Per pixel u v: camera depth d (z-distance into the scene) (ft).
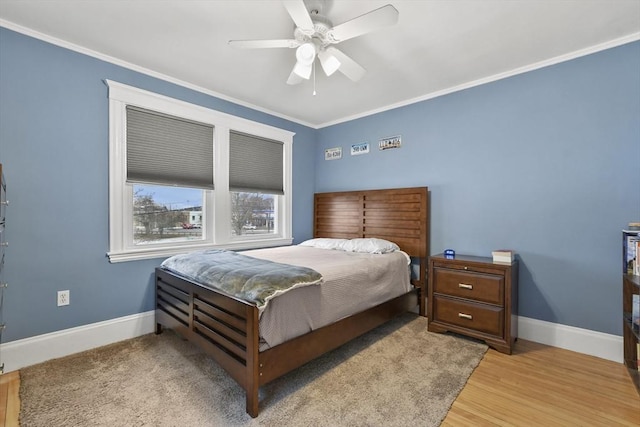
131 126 8.42
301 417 5.07
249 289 5.45
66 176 7.37
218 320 5.97
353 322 7.29
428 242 10.48
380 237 11.47
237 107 10.94
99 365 6.77
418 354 7.38
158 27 6.67
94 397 5.58
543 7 5.96
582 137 7.64
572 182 7.79
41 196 7.04
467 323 8.14
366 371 6.56
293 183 13.11
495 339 7.63
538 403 5.50
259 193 12.01
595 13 6.13
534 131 8.36
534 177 8.37
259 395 5.68
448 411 5.26
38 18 6.38
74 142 7.48
